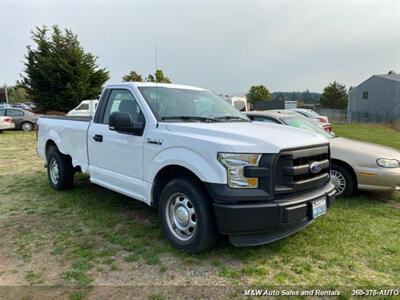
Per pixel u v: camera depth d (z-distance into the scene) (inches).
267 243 143.9
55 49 1177.4
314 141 144.3
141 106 163.9
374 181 218.1
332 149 227.3
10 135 674.2
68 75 1182.3
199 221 134.3
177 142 141.2
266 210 123.3
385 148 237.0
